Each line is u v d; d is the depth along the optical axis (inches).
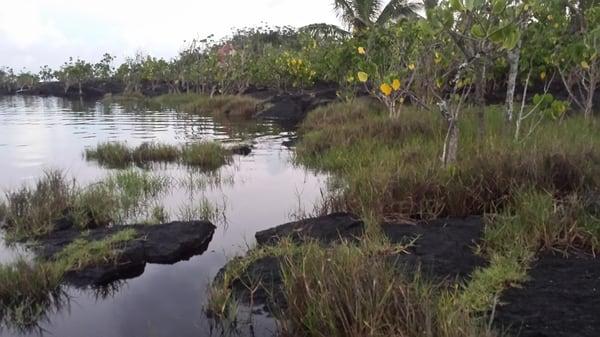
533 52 401.1
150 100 1596.9
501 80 654.5
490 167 244.8
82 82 2292.1
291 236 221.6
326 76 921.5
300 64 1002.1
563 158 239.3
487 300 148.8
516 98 610.9
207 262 217.5
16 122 925.2
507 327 136.9
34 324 165.3
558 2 393.1
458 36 270.7
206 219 275.4
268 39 1849.2
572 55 347.3
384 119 473.1
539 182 230.1
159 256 219.0
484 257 181.3
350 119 601.9
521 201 212.4
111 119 975.6
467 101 579.8
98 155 502.6
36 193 287.3
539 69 427.8
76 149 570.3
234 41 1733.5
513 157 253.3
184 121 910.4
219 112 1072.8
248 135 676.1
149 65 1790.1
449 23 251.1
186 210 284.8
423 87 475.8
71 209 273.0
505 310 145.2
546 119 400.2
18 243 236.1
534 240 180.9
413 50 493.0
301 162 436.5
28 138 678.5
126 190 333.1
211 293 175.8
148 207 301.3
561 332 133.3
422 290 143.0
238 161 469.4
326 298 133.6
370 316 124.5
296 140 607.2
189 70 1656.0
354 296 132.3
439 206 230.2
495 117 423.8
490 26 242.2
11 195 288.7
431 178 242.4
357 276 136.7
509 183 232.4
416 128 427.2
